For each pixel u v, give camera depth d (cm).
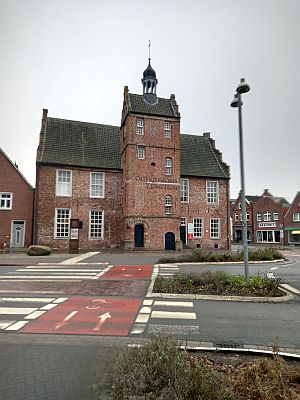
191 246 3456
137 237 3120
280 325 719
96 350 554
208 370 397
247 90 1188
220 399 349
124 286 1186
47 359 514
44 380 440
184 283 1129
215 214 3616
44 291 1093
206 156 3875
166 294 1012
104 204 3262
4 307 870
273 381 386
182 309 855
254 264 2041
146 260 2117
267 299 960
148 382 377
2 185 3047
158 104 3409
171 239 3183
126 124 3253
